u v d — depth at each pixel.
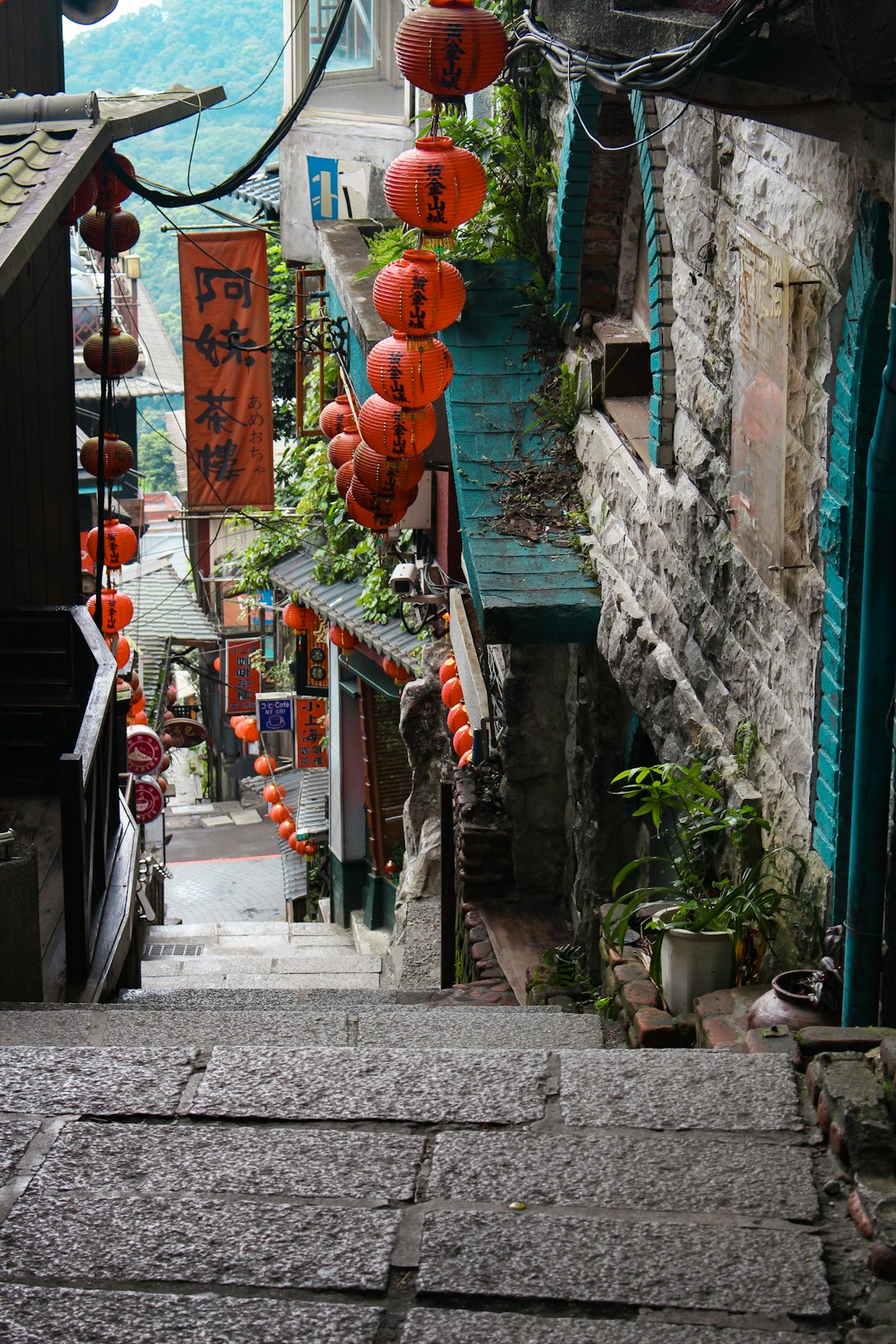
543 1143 3.09
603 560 7.81
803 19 3.52
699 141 6.12
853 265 4.37
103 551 10.63
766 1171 2.99
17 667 9.30
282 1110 3.24
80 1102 3.29
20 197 6.49
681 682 6.54
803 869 5.00
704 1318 2.55
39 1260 2.71
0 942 5.80
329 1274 2.66
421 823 13.32
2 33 9.58
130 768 18.53
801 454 4.98
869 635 4.16
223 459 14.19
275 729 23.08
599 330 8.73
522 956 8.62
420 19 6.89
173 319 51.66
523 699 9.28
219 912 25.27
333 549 16.55
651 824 7.96
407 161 7.39
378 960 14.67
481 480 8.50
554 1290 2.62
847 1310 2.59
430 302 7.70
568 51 5.73
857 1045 3.47
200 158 57.44
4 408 9.94
